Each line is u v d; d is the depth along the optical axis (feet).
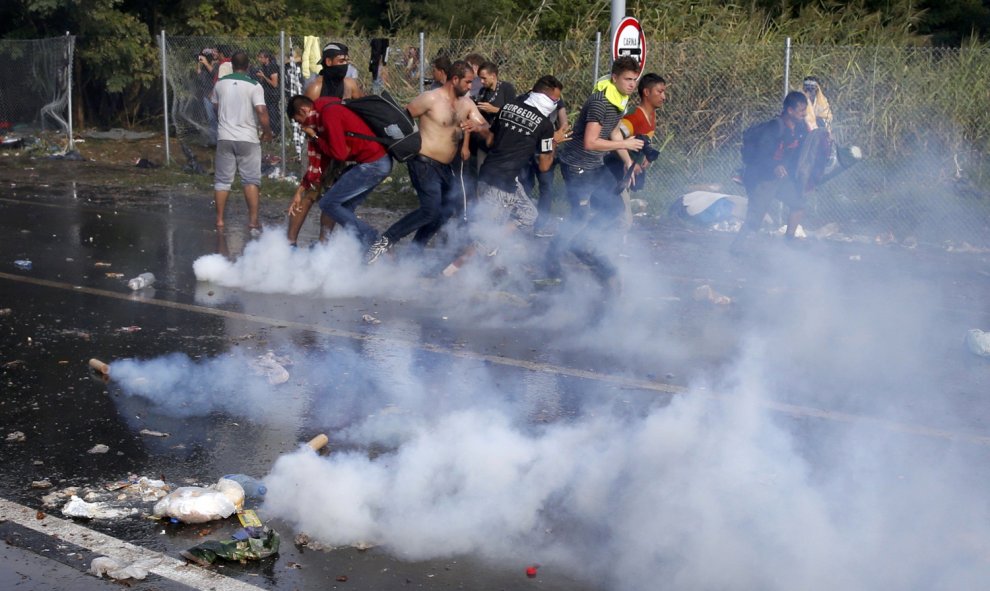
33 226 36.52
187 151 53.21
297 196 30.22
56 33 66.18
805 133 32.73
